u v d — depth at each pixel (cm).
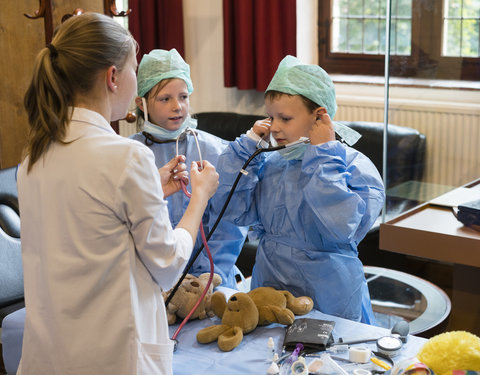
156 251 114
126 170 110
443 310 203
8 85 294
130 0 432
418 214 184
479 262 160
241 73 411
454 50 171
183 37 444
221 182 162
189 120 186
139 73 178
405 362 109
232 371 126
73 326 114
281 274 158
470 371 105
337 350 131
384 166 176
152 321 118
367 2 407
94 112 116
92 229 111
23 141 299
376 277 234
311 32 424
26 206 119
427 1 168
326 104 152
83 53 112
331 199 143
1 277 229
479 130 177
